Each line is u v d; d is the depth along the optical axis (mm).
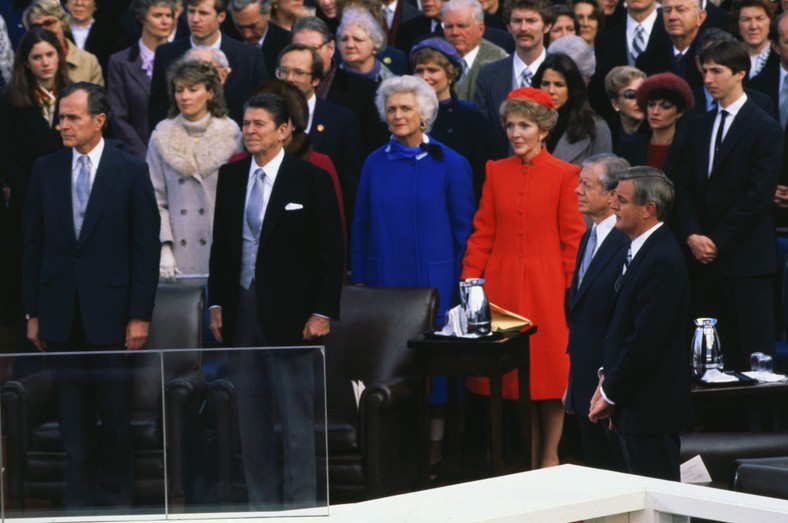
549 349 22562
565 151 24484
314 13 32781
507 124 22812
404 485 21609
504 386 22891
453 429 23406
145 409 10383
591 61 26297
